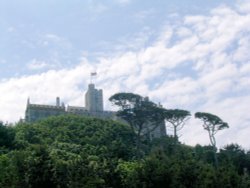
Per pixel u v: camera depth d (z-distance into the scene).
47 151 62.75
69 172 61.91
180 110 142.38
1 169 57.97
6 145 90.06
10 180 56.25
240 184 83.12
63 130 134.88
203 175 79.19
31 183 57.31
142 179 73.00
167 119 143.38
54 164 60.88
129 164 80.06
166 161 82.31
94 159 73.69
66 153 89.81
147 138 147.38
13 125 130.50
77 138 129.62
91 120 147.38
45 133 128.88
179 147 137.25
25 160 58.78
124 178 71.62
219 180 79.94
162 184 73.38
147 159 79.75
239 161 124.31
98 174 66.75
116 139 135.00
